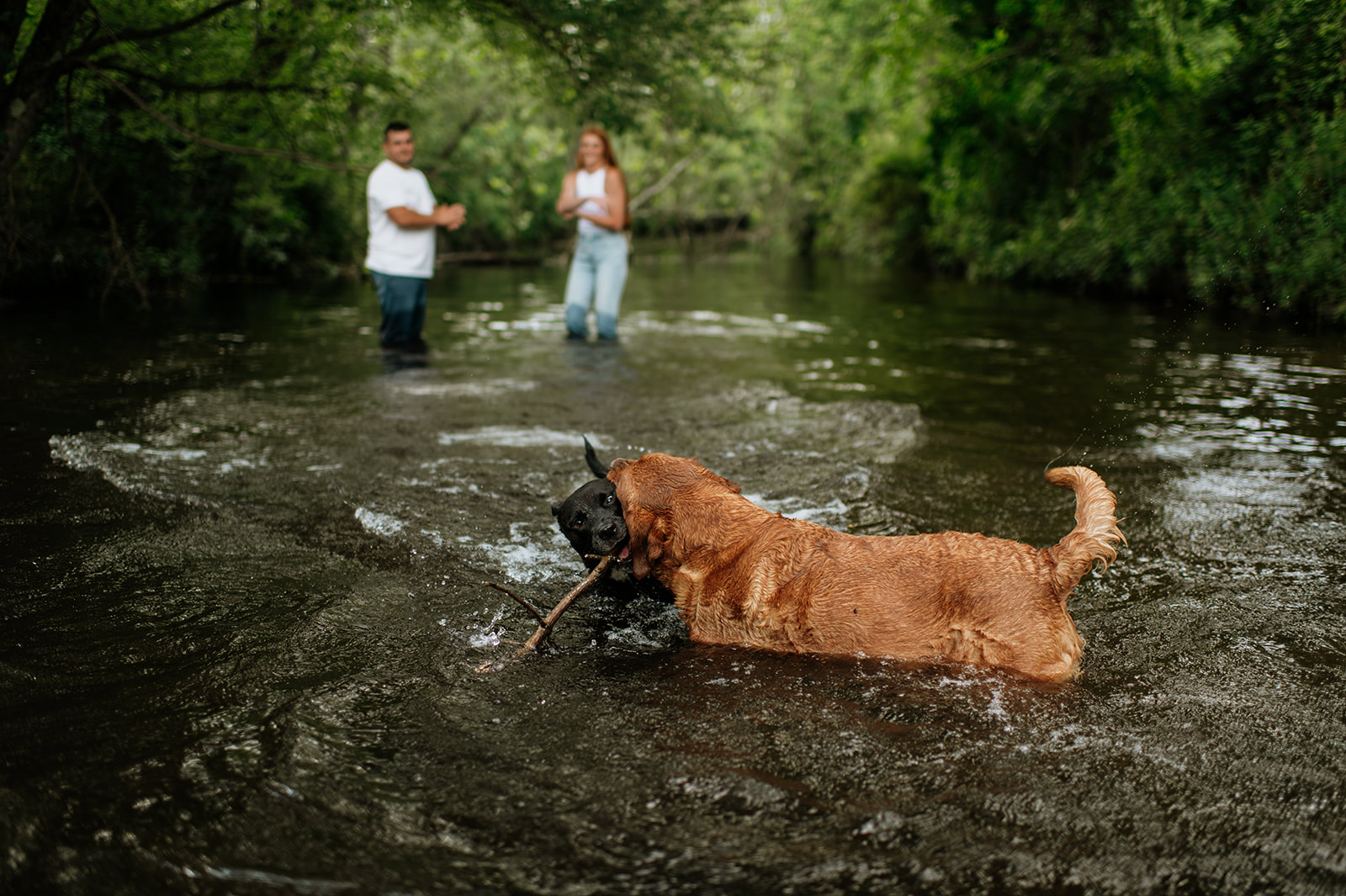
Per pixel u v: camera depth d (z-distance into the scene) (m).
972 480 5.18
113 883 1.89
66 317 11.44
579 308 10.91
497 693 2.79
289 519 4.40
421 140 24.23
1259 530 4.36
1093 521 2.92
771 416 6.78
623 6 12.44
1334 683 2.88
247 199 16.50
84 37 9.60
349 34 11.52
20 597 3.42
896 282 20.81
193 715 2.60
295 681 2.82
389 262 9.80
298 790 2.22
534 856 1.99
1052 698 2.76
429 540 4.15
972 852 2.02
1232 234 12.26
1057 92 16.61
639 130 15.24
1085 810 2.19
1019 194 20.27
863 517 4.51
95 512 4.39
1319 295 10.99
